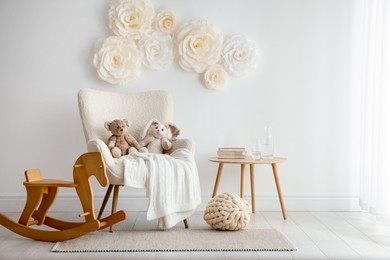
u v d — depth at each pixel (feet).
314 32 13.64
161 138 12.18
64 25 13.39
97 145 10.44
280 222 12.05
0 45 13.30
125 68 13.23
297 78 13.65
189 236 10.42
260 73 13.65
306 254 9.18
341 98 13.69
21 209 13.38
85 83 13.44
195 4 13.53
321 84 13.67
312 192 13.73
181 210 10.88
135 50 13.32
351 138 13.73
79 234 9.93
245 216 11.01
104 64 13.15
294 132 13.70
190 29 13.41
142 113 12.59
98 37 13.44
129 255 9.07
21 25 13.33
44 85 13.41
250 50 13.41
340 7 13.61
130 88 13.48
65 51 13.41
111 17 13.29
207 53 13.37
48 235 10.02
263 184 13.66
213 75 13.38
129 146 12.05
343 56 13.65
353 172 13.74
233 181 13.61
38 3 13.35
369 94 12.82
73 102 13.44
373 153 12.28
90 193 10.03
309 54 13.65
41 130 13.43
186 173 10.97
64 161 13.47
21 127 13.41
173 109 13.55
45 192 10.34
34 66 13.37
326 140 13.71
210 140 13.61
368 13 12.82
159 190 10.61
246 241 10.00
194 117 13.57
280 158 12.65
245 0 13.57
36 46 13.37
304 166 13.70
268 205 13.62
